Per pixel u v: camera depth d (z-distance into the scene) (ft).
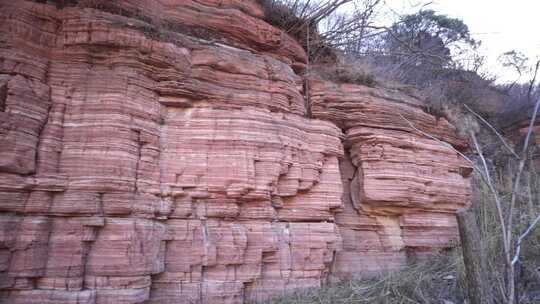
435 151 25.11
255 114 17.89
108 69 15.64
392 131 23.57
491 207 21.31
